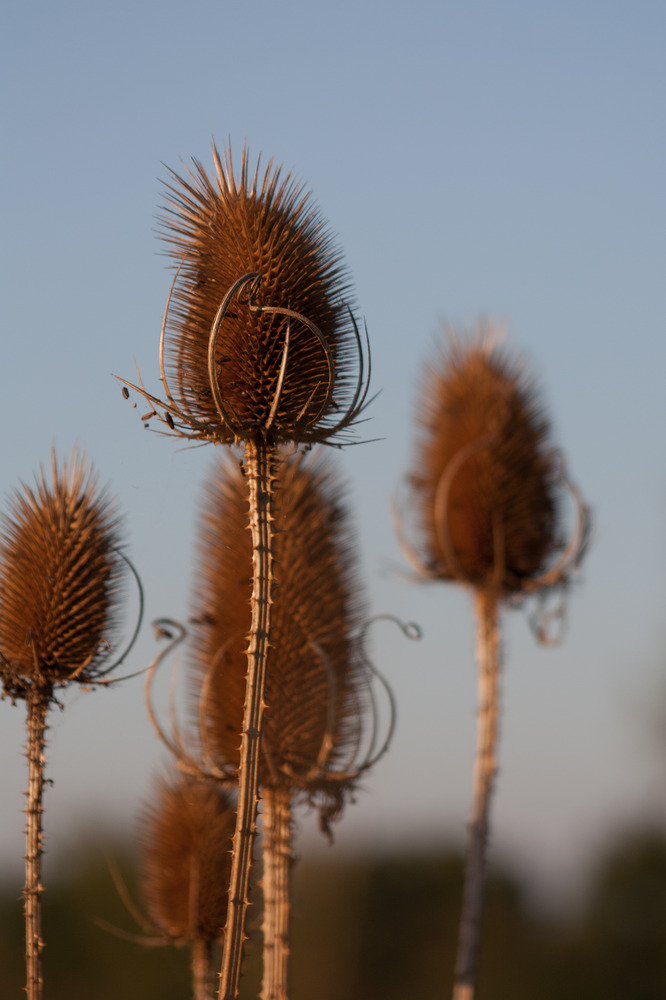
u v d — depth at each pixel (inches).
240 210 275.6
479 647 445.1
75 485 346.0
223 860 446.9
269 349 261.3
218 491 432.5
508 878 1100.5
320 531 411.2
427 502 463.8
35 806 318.0
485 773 435.8
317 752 388.5
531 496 446.6
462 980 417.7
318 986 1081.4
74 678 326.6
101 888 918.4
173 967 922.7
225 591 410.6
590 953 1057.5
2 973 895.1
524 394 468.1
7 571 330.6
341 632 404.2
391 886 1107.3
